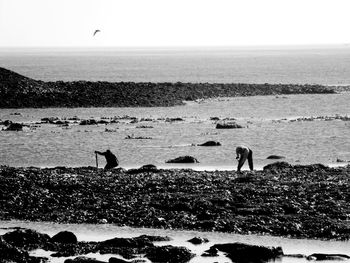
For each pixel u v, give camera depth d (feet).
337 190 167.12
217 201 156.66
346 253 125.80
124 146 253.03
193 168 209.87
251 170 198.59
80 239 134.31
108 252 123.65
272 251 122.01
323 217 145.79
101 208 155.22
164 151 241.14
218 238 134.21
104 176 185.98
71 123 328.29
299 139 267.39
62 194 167.12
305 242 132.16
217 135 280.72
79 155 235.81
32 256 119.34
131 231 139.64
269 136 276.00
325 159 225.35
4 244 119.44
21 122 335.47
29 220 148.66
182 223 143.43
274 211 149.48
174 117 358.02
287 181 178.09
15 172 187.42
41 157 232.32
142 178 182.29
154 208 154.61
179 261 119.75
